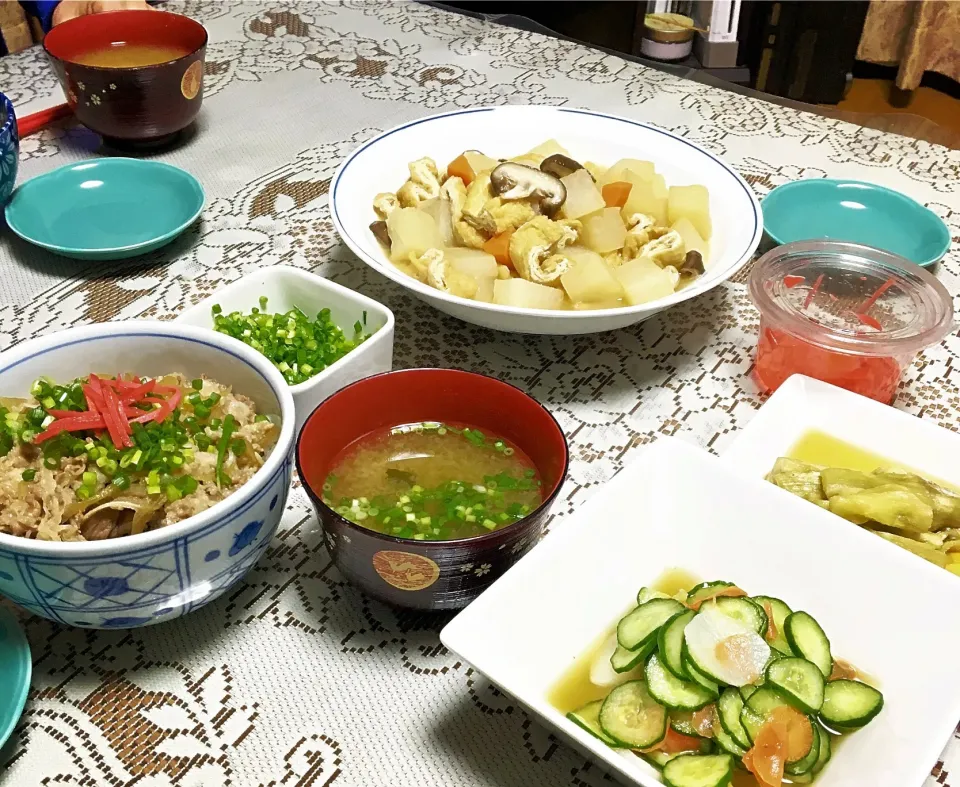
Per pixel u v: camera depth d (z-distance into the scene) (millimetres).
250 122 1893
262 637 903
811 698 748
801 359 1189
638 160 1495
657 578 933
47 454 835
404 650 896
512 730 820
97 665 866
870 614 851
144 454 823
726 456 1047
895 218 1547
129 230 1500
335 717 830
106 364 956
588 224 1354
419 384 989
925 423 1092
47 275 1417
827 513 901
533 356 1298
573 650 852
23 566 721
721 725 738
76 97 1627
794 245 1274
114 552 713
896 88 3971
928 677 792
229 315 1154
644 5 3508
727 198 1412
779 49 3500
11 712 761
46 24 2377
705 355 1315
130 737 806
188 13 2363
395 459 974
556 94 2059
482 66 2182
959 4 3523
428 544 777
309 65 2145
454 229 1359
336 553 848
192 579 787
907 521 960
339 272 1447
